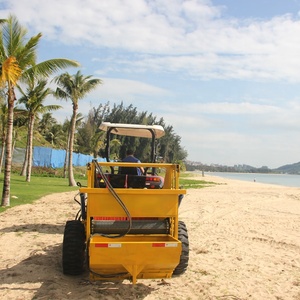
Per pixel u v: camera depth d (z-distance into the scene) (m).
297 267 8.66
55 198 21.06
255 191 33.00
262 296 6.75
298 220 15.94
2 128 35.88
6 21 16.23
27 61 16.62
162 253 6.16
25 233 11.36
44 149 49.22
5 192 16.91
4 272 7.48
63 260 7.17
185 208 19.17
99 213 6.52
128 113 88.81
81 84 30.86
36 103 32.59
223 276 7.81
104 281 7.16
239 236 12.14
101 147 54.41
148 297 6.51
